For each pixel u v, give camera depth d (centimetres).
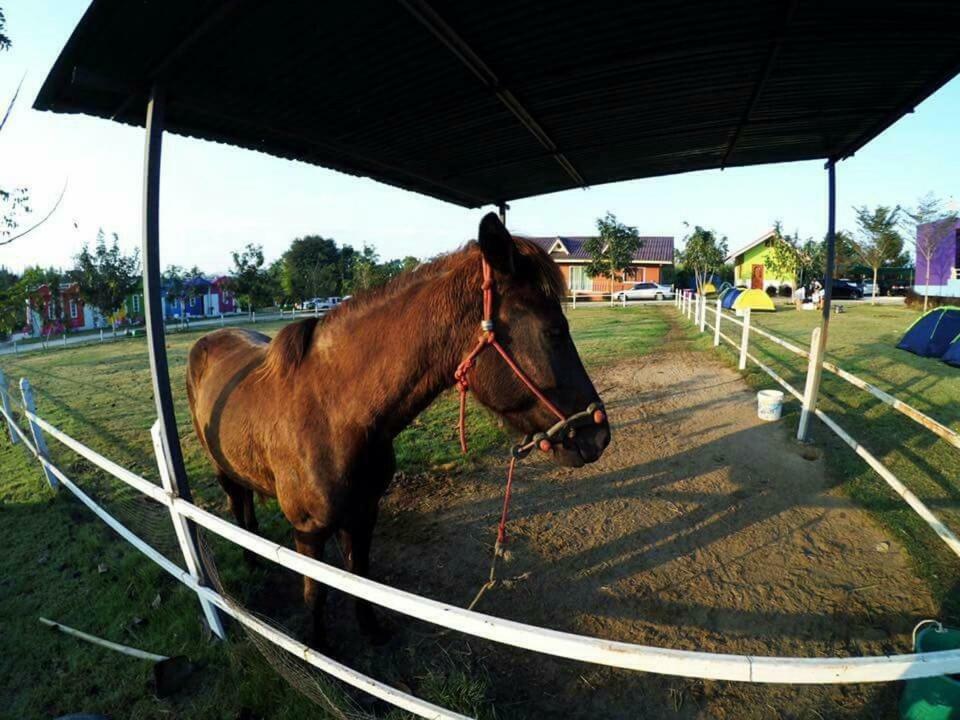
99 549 392
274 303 3638
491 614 307
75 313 3028
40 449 505
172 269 3122
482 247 191
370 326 223
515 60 296
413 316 215
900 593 308
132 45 224
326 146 394
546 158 472
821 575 331
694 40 281
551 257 208
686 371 937
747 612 302
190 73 257
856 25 266
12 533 423
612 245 3159
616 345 1277
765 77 323
